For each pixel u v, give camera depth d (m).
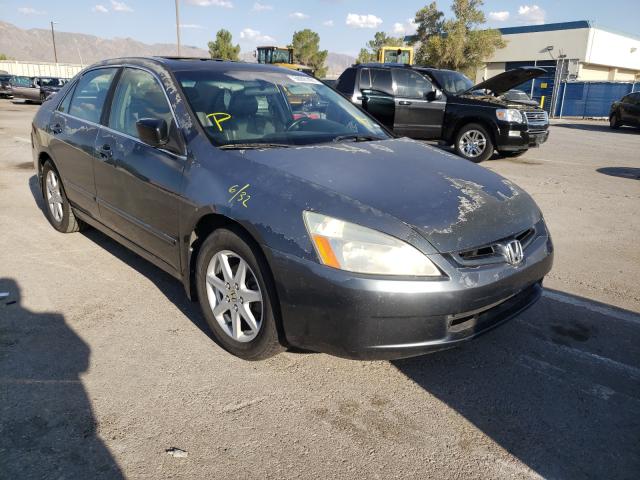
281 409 2.48
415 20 45.91
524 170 9.25
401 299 2.28
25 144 10.66
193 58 3.99
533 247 2.77
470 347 3.11
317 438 2.29
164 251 3.26
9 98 28.19
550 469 2.16
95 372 2.71
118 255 4.38
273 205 2.52
